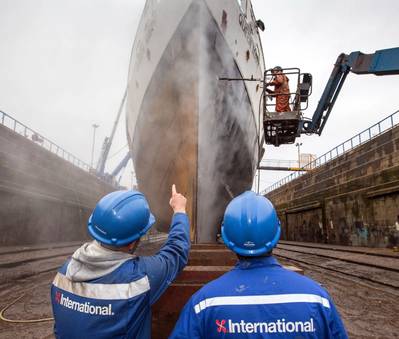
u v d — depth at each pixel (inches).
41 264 475.5
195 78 238.7
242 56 273.7
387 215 738.8
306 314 44.6
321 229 1093.8
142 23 283.1
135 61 302.8
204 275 121.6
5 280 340.5
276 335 44.2
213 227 281.3
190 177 263.0
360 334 183.9
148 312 59.7
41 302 249.8
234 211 57.3
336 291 303.3
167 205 313.7
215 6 232.7
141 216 66.5
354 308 241.8
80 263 58.7
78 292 56.4
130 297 55.1
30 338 170.2
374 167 804.0
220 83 252.4
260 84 335.6
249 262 52.0
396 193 704.4
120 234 61.8
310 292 46.4
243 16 269.0
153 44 255.1
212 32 235.9
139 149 306.3
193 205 259.3
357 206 868.6
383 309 238.7
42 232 894.4
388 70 428.5
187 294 113.2
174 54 241.8
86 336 54.1
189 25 231.9
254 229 53.2
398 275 376.8
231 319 45.5
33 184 857.5
